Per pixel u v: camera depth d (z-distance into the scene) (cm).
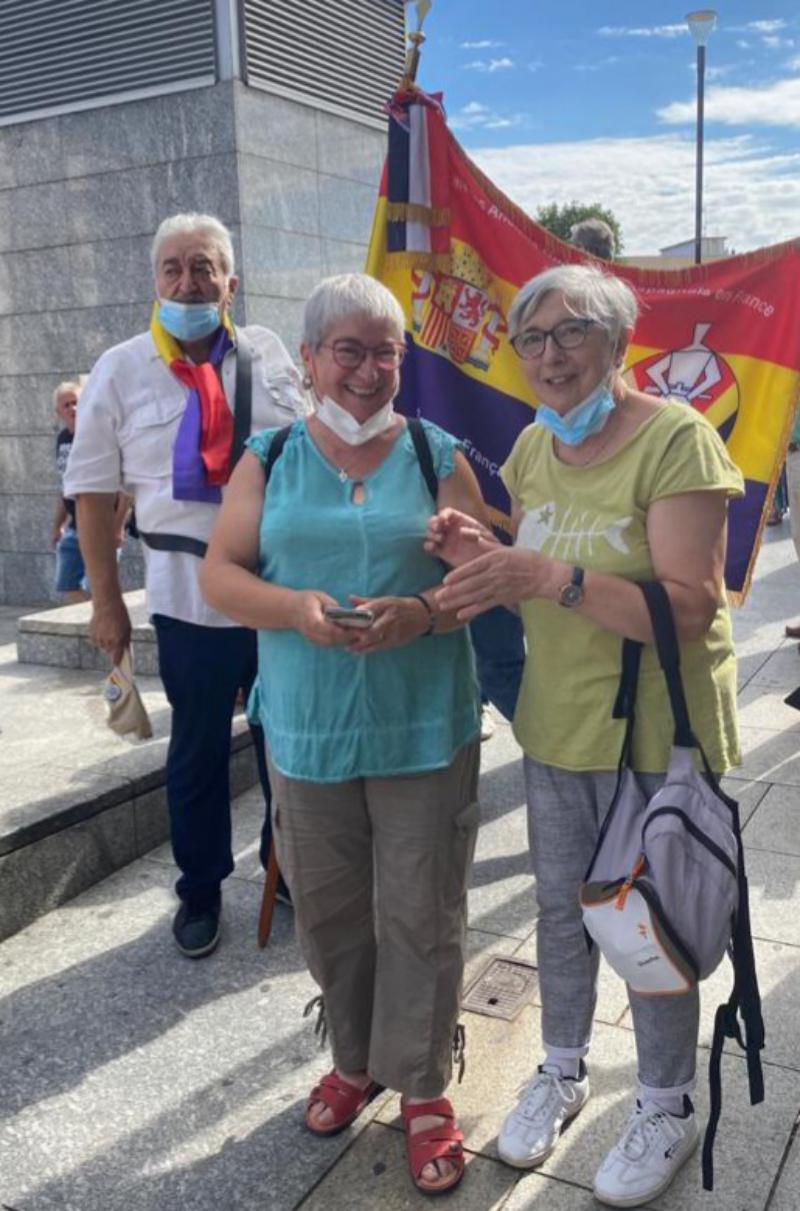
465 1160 233
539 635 219
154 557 305
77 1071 267
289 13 857
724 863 196
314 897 230
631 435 205
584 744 214
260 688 236
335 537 213
